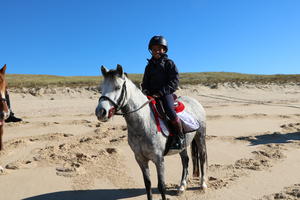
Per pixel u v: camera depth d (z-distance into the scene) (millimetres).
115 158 7191
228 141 9039
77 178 5906
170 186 5465
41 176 6043
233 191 5141
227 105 19422
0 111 5984
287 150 7871
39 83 35219
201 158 5312
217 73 74688
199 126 5168
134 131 4090
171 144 4406
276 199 4773
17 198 5012
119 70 3748
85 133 10406
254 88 32594
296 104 20328
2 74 6258
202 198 4875
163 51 4480
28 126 11570
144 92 4539
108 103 3604
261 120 13117
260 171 6191
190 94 28047
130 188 5414
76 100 22141
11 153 7727
